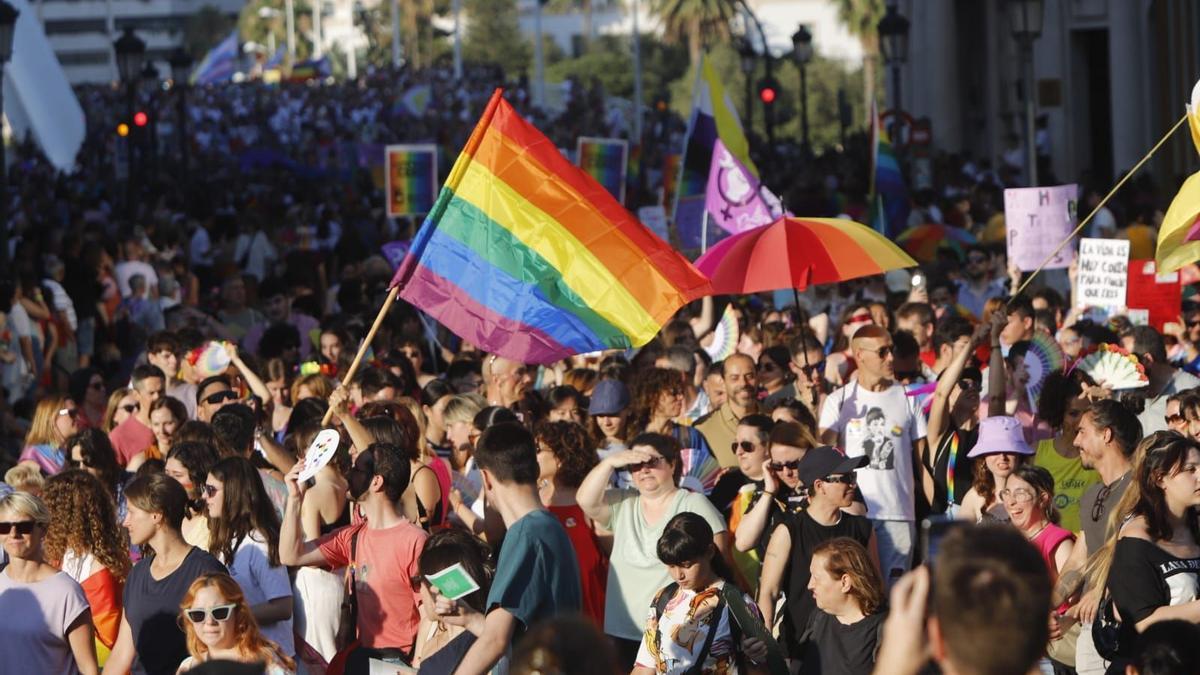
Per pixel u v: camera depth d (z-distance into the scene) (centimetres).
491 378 3309
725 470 2783
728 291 3020
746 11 12444
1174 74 9475
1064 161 11075
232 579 2025
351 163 13312
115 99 19925
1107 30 11138
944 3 11794
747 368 2938
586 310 2248
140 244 5881
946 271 4984
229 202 10206
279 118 19600
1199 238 2570
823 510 2266
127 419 3309
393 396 3150
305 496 2500
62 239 6112
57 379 4897
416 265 2266
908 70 12750
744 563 2500
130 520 2205
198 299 6688
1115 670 1905
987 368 2953
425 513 2548
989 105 12075
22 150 16100
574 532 2398
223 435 2723
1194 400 2483
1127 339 2938
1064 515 2608
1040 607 939
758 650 2034
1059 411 2803
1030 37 6328
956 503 2678
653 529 2327
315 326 5047
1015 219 4003
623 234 2269
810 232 3028
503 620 1858
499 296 2252
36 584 2197
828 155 11488
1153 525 1930
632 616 2327
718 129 4956
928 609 977
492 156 2277
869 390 2667
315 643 2333
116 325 5381
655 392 2823
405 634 2222
